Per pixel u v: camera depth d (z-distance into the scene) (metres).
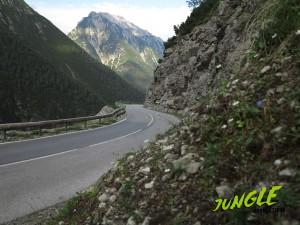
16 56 156.88
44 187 7.37
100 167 9.53
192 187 3.26
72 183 7.73
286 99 3.29
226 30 22.05
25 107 137.75
